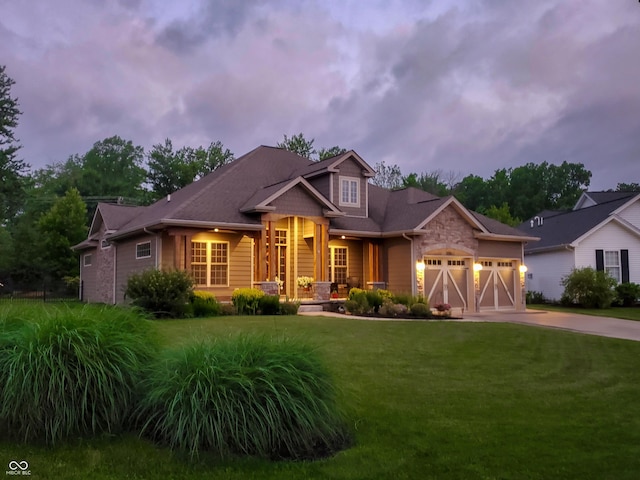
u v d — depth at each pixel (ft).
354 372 26.71
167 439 15.81
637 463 15.42
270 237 61.26
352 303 60.13
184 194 72.02
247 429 15.30
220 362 16.17
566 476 14.51
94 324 17.03
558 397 22.86
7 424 15.74
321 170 71.97
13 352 15.56
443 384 24.75
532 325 51.11
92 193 193.26
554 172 225.15
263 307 57.77
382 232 71.00
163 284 50.60
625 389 24.73
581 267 90.27
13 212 122.21
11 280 109.50
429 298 70.13
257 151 78.48
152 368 16.96
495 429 18.28
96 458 14.79
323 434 16.74
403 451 16.15
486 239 75.72
